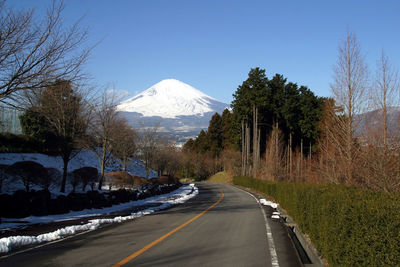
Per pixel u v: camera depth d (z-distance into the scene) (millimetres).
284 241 8586
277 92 61125
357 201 4594
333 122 14180
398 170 9961
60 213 13383
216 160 89000
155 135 40375
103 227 10625
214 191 37969
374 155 10477
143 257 6578
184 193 32844
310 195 8250
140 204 19547
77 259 6355
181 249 7391
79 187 21641
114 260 6293
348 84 13625
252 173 54344
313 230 7629
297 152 50594
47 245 7707
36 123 25312
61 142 17109
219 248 7602
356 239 4211
